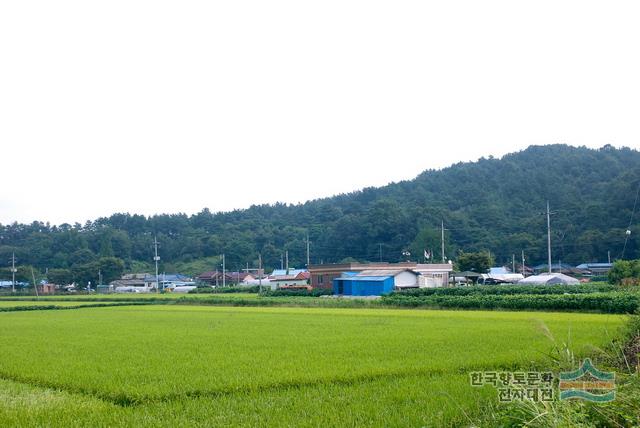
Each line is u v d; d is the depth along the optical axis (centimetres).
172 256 13450
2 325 3512
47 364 1839
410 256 10038
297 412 1145
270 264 12369
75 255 11938
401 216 11062
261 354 1950
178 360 1850
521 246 9825
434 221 10644
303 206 15538
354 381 1477
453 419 1049
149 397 1322
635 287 4450
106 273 10706
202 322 3494
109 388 1419
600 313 3853
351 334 2573
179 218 15388
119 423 1101
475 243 10350
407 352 1920
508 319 3331
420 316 3734
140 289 10600
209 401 1273
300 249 12350
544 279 6812
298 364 1706
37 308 5709
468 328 2753
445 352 1895
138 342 2423
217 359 1850
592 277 7931
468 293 5512
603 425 818
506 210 11362
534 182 12094
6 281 11350
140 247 13575
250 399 1279
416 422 1038
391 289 6594
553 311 4106
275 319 3659
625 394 859
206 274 11412
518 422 852
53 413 1198
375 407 1159
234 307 5553
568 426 759
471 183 12912
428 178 14512
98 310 5178
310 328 2931
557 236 9544
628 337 2058
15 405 1283
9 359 1962
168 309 5212
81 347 2278
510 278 7831
